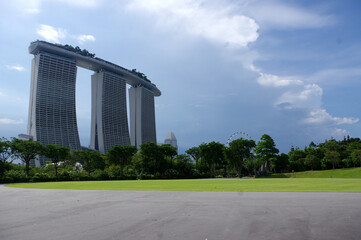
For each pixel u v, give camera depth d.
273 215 11.78
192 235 8.68
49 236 8.99
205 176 128.12
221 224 10.18
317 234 8.50
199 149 128.62
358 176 89.50
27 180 83.00
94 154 127.00
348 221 10.27
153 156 114.31
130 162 123.44
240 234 8.66
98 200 19.89
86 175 101.81
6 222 11.66
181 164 124.44
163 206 15.60
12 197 24.50
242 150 114.12
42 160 196.88
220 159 127.69
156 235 8.79
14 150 95.19
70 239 8.55
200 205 15.58
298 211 12.68
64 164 125.81
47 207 16.45
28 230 9.95
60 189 35.56
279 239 8.04
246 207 14.32
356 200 16.70
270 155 118.12
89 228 10.04
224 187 32.78
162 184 46.09
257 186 33.72
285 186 32.59
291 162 145.50
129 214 13.00
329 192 23.11
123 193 26.28
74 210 14.82
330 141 148.50
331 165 134.25
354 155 116.62
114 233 9.18
